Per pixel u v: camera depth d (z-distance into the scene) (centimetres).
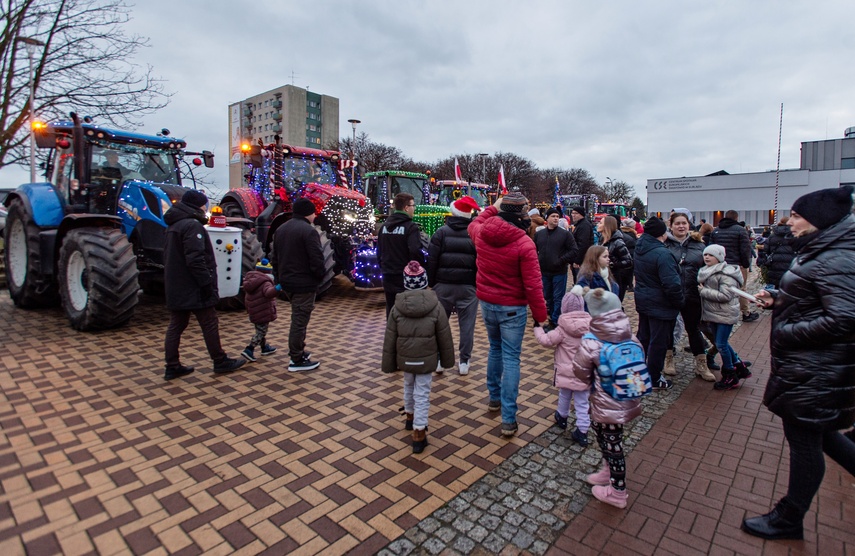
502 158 5409
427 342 336
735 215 797
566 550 246
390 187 1277
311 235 484
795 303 244
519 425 391
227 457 330
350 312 802
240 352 566
